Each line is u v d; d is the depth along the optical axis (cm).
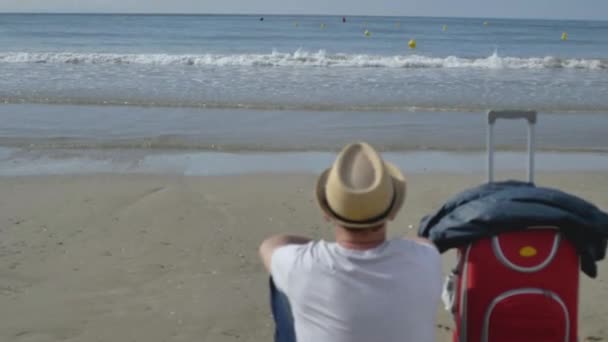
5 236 614
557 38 5862
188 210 693
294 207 708
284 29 6775
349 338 250
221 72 2039
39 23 8425
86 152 988
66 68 2122
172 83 1764
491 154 361
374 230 249
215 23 8919
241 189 780
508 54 3581
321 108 1378
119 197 741
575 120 1284
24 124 1198
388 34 6012
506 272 294
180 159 945
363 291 248
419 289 251
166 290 499
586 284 505
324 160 941
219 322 451
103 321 450
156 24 8256
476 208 300
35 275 526
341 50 3712
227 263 552
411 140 1083
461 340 306
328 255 252
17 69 2080
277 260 263
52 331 436
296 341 265
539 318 292
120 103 1420
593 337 429
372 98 1526
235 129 1164
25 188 786
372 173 246
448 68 2272
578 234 294
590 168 909
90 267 542
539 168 909
